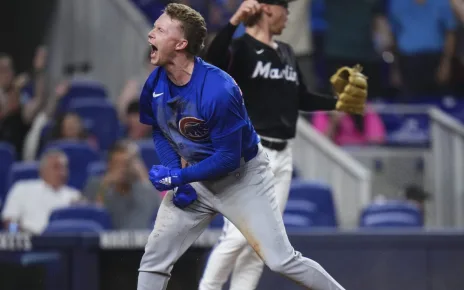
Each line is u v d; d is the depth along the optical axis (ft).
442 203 111.86
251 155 45.96
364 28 119.44
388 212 87.40
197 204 47.26
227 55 52.75
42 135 110.63
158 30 43.32
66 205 90.02
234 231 54.65
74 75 122.72
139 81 117.70
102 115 111.24
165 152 47.39
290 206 86.12
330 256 74.38
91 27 123.65
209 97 42.88
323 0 118.11
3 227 90.53
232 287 56.34
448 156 112.16
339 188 103.40
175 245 47.70
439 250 74.90
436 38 124.77
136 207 87.25
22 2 128.16
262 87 54.54
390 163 112.37
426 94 124.98
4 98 113.09
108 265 73.46
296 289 73.97
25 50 127.75
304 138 104.73
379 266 74.49
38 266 73.00
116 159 88.17
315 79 112.78
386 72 125.08
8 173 101.65
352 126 114.32
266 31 55.01
